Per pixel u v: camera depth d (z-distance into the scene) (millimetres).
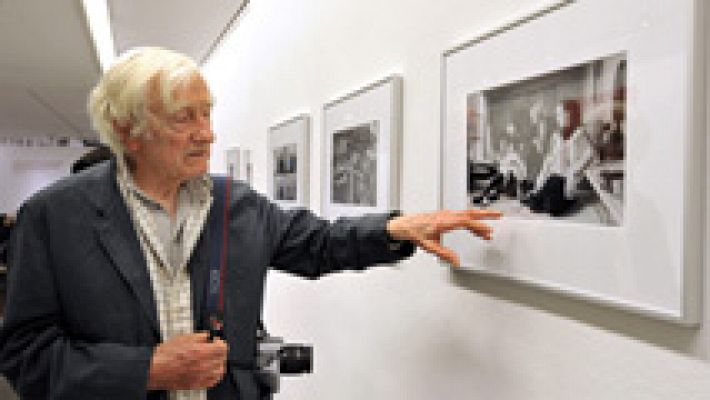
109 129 993
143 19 3256
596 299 808
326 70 1980
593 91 816
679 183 680
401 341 1443
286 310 2482
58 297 988
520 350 1016
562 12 874
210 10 3131
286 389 2420
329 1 1955
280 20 2611
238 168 3572
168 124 957
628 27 753
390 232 1112
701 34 664
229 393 1045
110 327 970
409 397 1400
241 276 1083
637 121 740
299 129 2207
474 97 1103
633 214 749
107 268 981
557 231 891
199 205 1097
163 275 1030
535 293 977
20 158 11000
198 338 959
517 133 982
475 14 1126
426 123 1318
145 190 1052
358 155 1646
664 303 705
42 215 991
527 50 951
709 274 671
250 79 3254
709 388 673
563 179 876
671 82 691
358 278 1706
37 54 3764
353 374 1734
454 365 1214
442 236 1237
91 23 3098
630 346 787
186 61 999
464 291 1185
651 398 753
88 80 4703
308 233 1226
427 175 1312
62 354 949
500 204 1034
